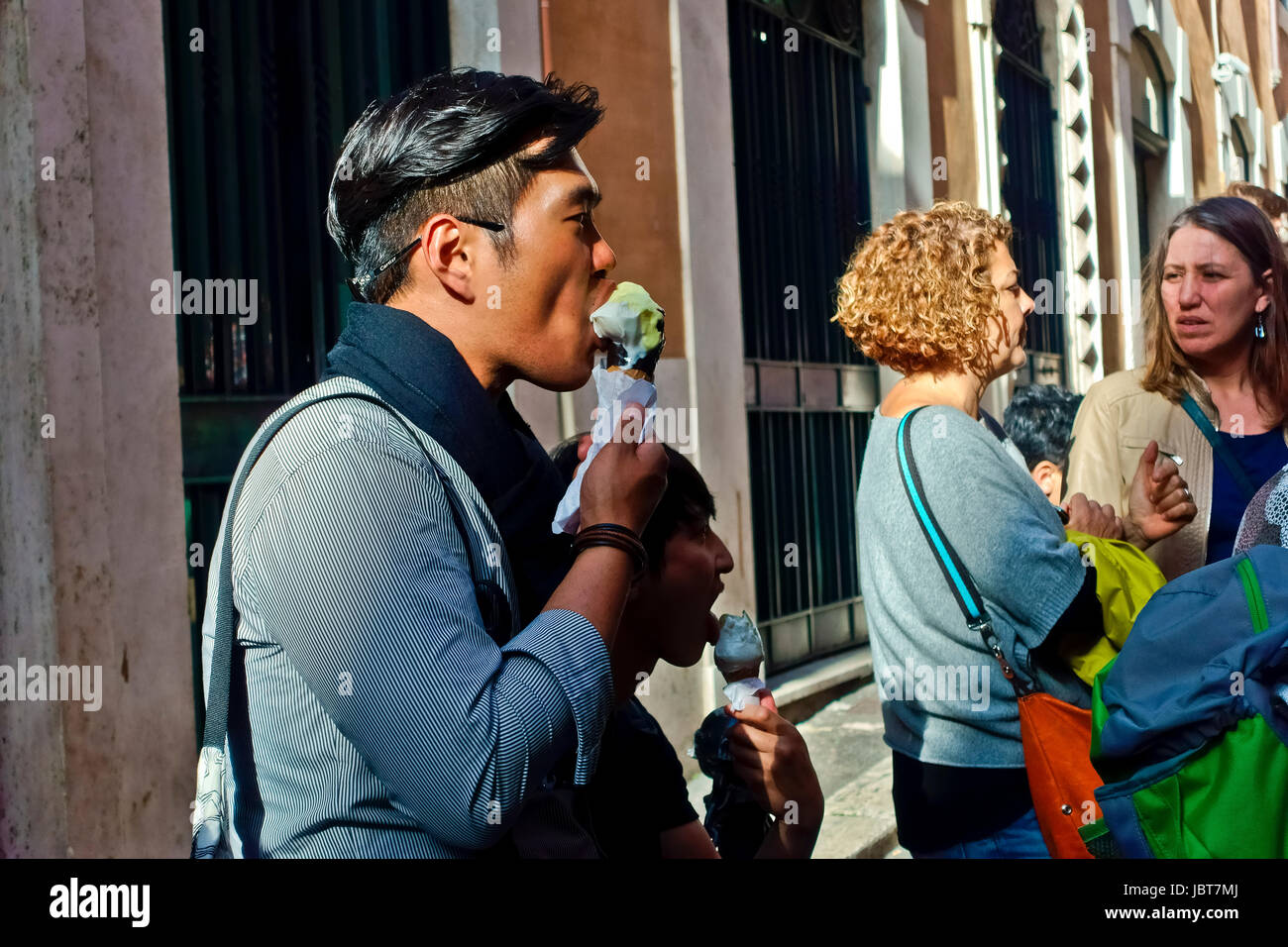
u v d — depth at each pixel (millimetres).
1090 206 9562
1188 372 2502
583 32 4496
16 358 2812
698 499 1439
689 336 4953
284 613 1049
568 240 1240
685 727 4684
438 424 1193
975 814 1930
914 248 2076
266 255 3576
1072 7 9516
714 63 5230
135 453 2924
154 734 2930
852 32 6910
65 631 2746
